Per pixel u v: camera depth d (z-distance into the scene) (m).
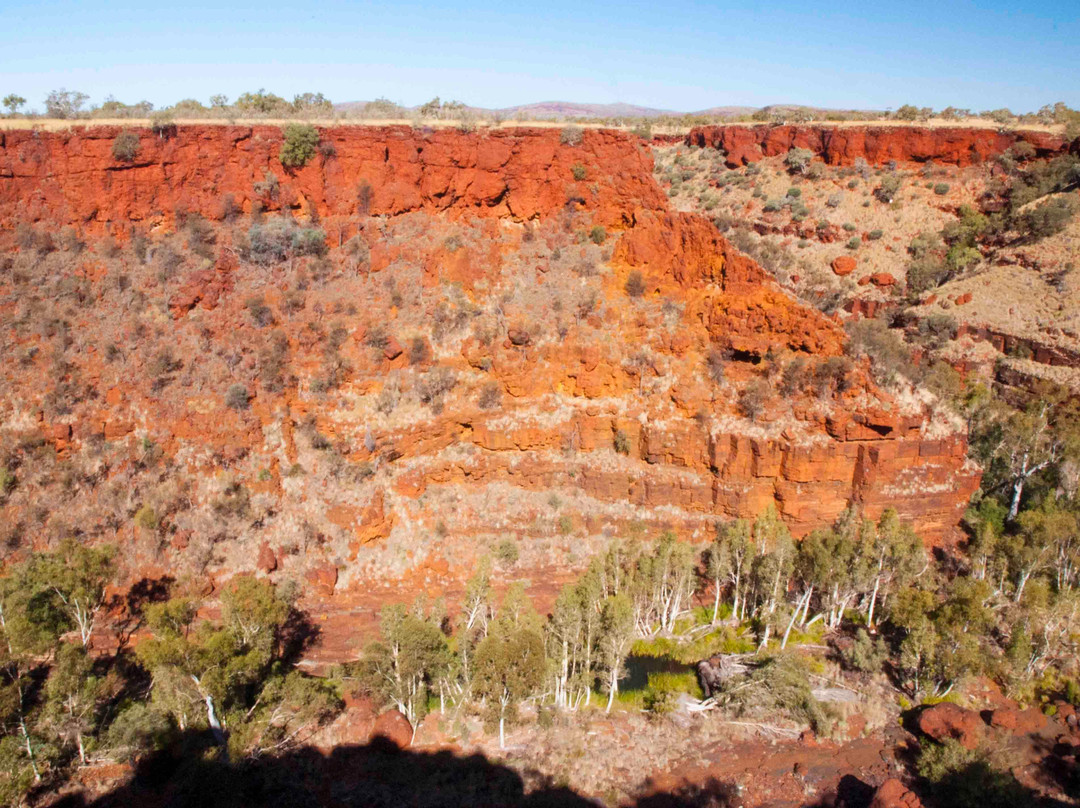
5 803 31.12
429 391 50.66
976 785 32.56
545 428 50.78
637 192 60.81
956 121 94.81
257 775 33.56
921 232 85.06
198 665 33.56
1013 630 42.34
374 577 46.53
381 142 60.25
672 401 51.00
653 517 49.66
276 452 48.62
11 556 44.47
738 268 52.91
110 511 46.00
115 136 56.34
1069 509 51.03
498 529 48.94
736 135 100.25
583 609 40.31
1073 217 82.38
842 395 48.72
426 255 57.06
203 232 57.41
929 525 49.69
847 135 92.62
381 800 33.09
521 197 61.78
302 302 53.78
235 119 65.75
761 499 48.91
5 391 48.56
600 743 37.09
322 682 39.53
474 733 37.75
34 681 37.50
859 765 36.06
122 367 50.06
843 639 44.03
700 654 43.59
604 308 54.94
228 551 45.75
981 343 75.88
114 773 34.06
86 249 56.03
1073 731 38.16
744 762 36.38
